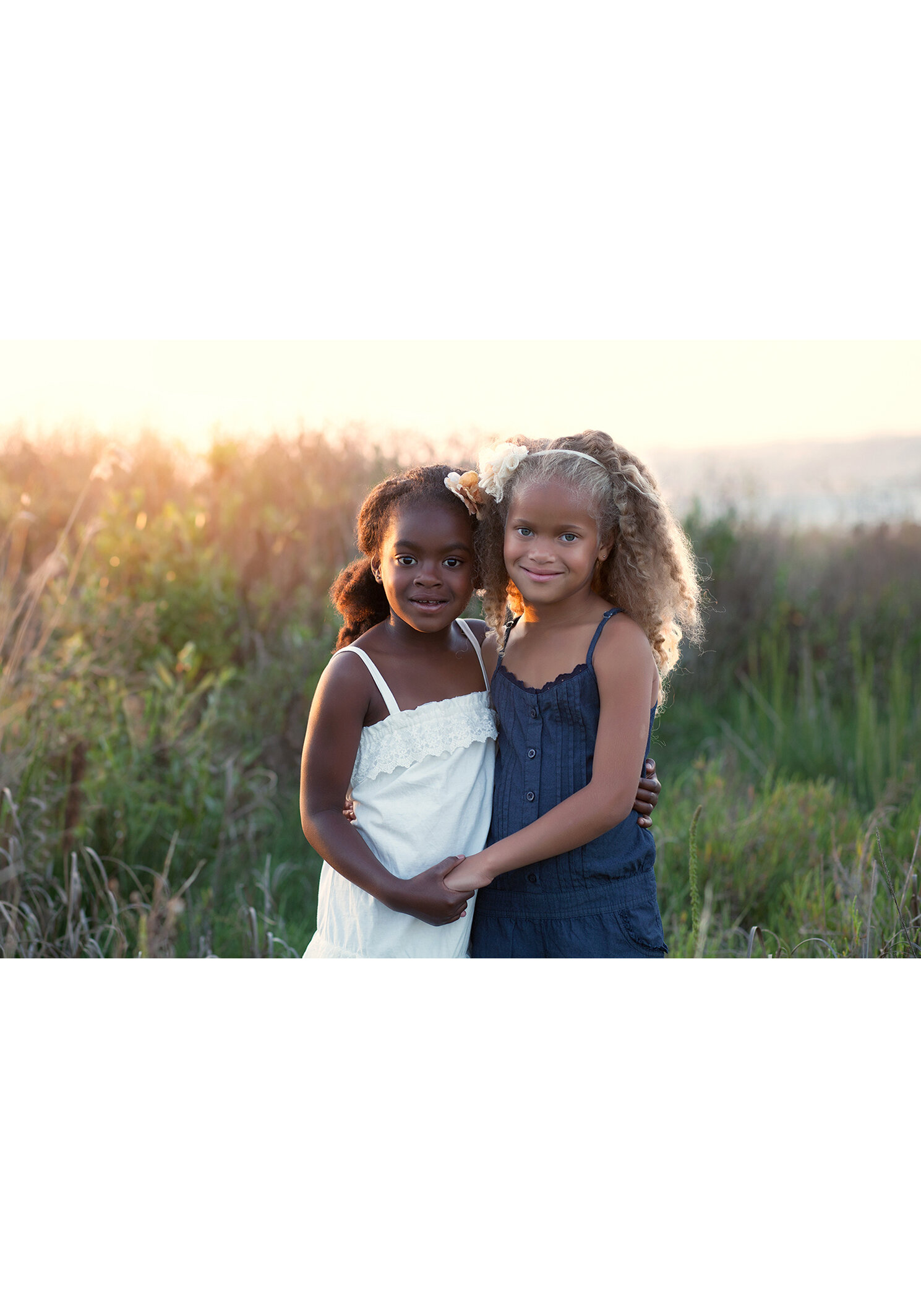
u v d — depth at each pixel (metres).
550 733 2.15
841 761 5.14
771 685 6.09
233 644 5.16
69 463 6.00
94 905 3.46
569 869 2.16
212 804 3.91
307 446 6.18
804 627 6.43
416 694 2.19
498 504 2.18
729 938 3.40
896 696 5.55
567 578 2.07
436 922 2.06
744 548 6.71
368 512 2.24
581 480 2.07
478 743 2.20
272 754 4.73
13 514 5.34
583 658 2.14
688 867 3.65
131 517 5.42
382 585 2.30
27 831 3.55
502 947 2.21
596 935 2.16
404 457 6.25
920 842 3.54
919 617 6.49
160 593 5.07
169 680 4.31
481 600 2.39
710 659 6.27
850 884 3.26
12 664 4.12
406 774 2.14
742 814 4.16
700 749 5.36
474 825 2.18
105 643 4.70
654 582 2.21
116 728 4.02
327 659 4.97
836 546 6.95
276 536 5.71
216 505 5.84
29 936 3.25
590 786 2.10
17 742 3.79
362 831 2.20
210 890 3.56
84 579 5.09
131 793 3.84
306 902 3.86
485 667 2.34
